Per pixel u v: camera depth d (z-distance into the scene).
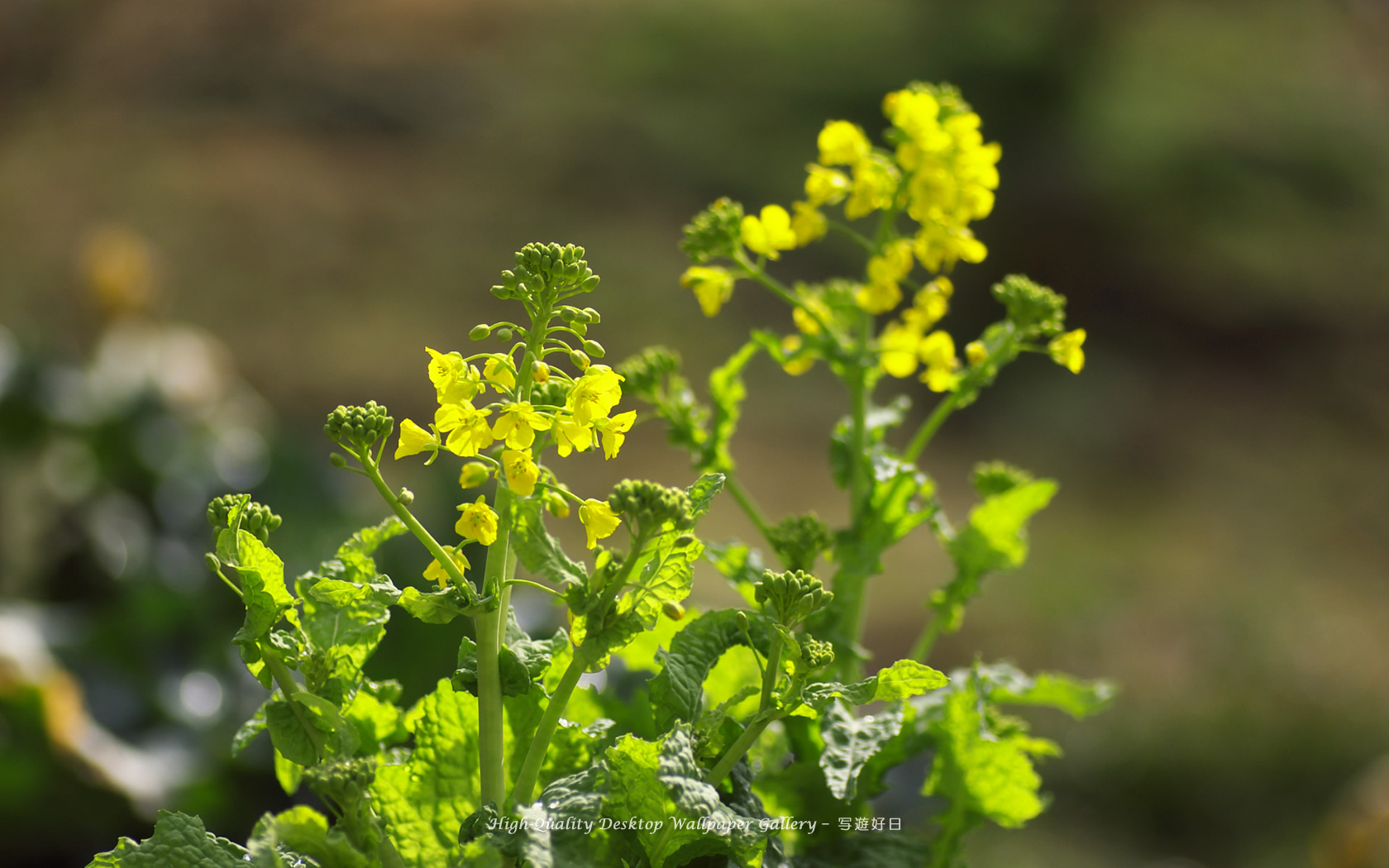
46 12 11.59
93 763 2.04
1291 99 13.91
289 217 10.27
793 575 0.62
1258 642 5.82
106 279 3.16
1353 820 2.64
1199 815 4.40
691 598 5.14
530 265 0.60
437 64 13.35
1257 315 11.09
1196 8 14.81
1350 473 9.39
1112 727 4.75
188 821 0.59
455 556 0.61
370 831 0.58
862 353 0.92
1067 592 6.50
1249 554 7.69
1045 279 11.35
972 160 0.87
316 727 0.60
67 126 11.14
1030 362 9.86
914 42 13.28
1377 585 7.43
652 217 11.20
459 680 0.63
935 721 0.78
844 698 0.61
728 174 11.96
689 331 9.45
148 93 11.92
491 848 0.56
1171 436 9.49
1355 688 5.38
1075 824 4.32
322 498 2.86
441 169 11.52
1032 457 8.81
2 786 1.99
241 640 0.58
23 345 2.93
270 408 7.79
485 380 0.61
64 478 2.79
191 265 9.48
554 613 1.68
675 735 0.56
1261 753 4.68
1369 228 12.63
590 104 12.65
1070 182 11.76
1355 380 10.74
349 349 8.62
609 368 0.60
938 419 0.93
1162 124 12.70
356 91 12.65
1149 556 7.46
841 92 12.99
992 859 3.94
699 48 13.71
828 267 10.45
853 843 0.76
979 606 6.25
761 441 8.28
